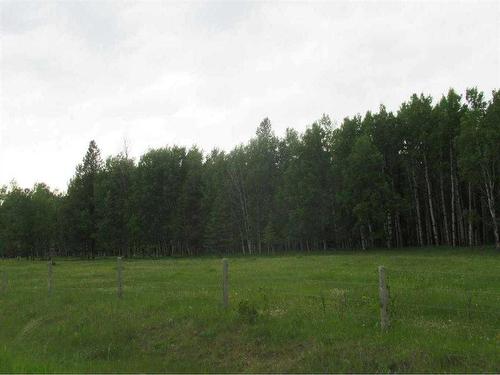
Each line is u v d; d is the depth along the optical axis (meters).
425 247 57.91
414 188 64.25
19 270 39.28
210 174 81.88
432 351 9.45
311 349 10.41
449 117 60.06
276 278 23.53
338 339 10.73
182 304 15.34
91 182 84.88
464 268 25.91
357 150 61.09
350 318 12.23
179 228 79.88
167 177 82.94
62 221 86.75
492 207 50.34
